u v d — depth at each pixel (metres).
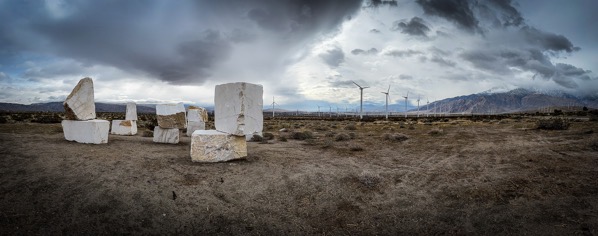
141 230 5.50
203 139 9.19
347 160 10.68
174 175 7.77
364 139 18.33
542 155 10.82
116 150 10.44
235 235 5.56
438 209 6.48
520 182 7.67
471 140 16.66
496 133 21.11
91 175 7.30
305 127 34.56
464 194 7.12
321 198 7.04
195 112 17.56
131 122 17.67
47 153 8.98
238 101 9.26
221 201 6.60
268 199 6.86
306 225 5.98
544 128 23.28
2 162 7.78
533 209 6.18
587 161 9.59
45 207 5.88
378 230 5.82
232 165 9.01
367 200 7.02
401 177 8.51
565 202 6.39
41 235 5.14
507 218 5.91
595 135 16.59
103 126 11.80
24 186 6.54
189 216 5.98
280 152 12.02
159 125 13.37
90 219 5.64
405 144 15.45
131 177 7.38
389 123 43.44
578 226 5.48
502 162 10.03
